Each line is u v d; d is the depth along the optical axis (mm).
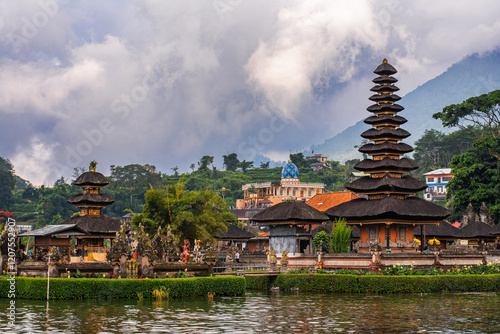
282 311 43594
